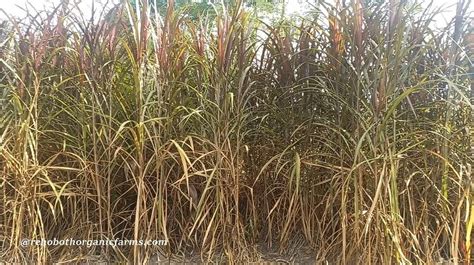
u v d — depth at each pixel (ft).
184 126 6.14
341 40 6.14
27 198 5.74
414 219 5.73
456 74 5.94
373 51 5.70
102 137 6.06
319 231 6.11
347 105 5.85
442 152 5.72
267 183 6.59
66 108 6.19
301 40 6.59
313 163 6.15
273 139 6.60
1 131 6.06
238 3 6.09
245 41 6.26
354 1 5.81
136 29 5.90
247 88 6.10
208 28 6.53
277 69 6.65
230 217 6.02
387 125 5.70
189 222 6.23
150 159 5.76
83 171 5.92
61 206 5.57
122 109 6.25
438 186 5.88
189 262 6.15
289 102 6.59
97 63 6.09
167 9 6.07
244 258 6.02
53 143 6.29
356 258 5.65
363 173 5.62
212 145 5.86
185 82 6.34
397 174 5.76
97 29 6.10
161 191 5.80
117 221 6.43
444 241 5.87
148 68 6.08
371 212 5.11
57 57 6.31
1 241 6.34
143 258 5.86
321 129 6.40
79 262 6.07
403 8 5.64
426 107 5.98
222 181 5.96
